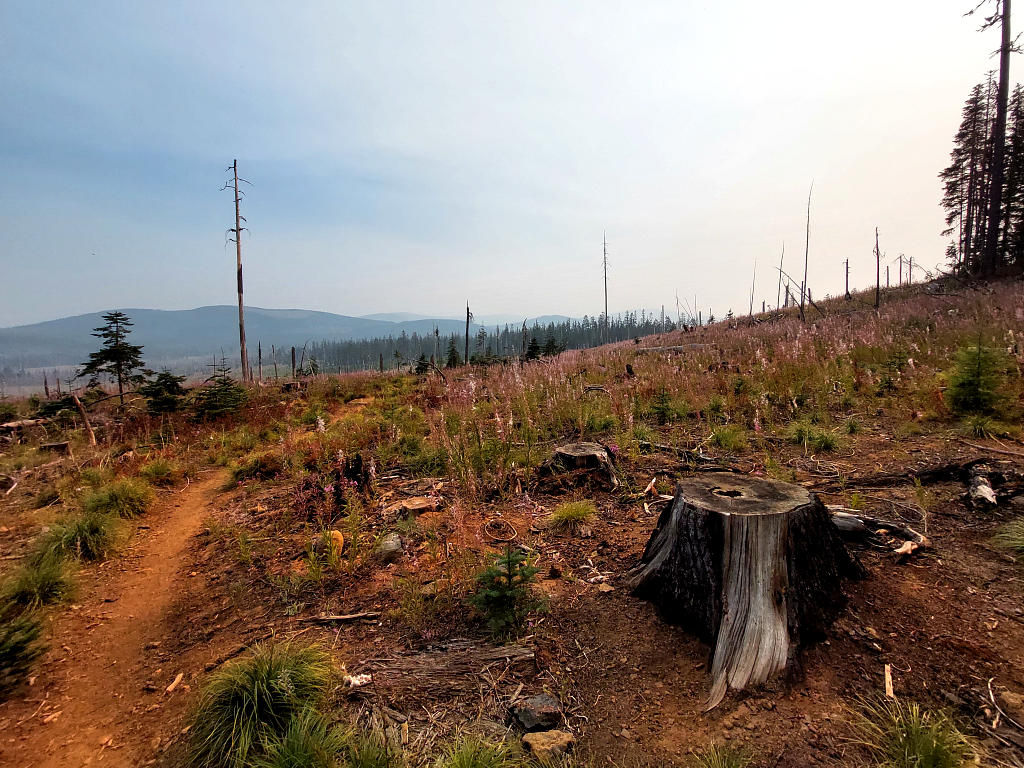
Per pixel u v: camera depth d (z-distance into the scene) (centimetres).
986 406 615
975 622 295
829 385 841
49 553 521
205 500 768
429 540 493
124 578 521
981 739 223
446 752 248
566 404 914
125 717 318
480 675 301
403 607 379
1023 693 242
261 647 331
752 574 293
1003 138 2164
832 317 2000
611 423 822
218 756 267
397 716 275
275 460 877
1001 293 1513
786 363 988
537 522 511
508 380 1226
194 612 440
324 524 577
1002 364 633
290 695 284
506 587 338
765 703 259
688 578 319
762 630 282
